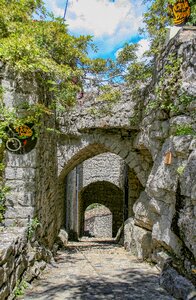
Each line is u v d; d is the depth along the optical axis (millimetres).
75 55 4961
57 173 7008
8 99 4074
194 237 3115
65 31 4840
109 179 12859
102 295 3398
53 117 6250
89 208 22438
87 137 6887
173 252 3990
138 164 6688
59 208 7906
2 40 4070
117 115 6297
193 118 3488
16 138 4180
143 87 5891
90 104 6590
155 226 4340
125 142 6777
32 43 4137
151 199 4477
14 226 4105
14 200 4164
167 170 3924
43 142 4852
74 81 5227
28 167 4199
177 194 3541
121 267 4785
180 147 3504
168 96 4027
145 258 5277
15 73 4102
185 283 3254
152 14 4883
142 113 5930
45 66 4207
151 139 4926
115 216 14898
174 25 4344
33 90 4164
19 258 3436
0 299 2730
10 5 4520
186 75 3686
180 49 3820
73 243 9711
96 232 17344
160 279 3809
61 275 4246
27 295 3342
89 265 4980
